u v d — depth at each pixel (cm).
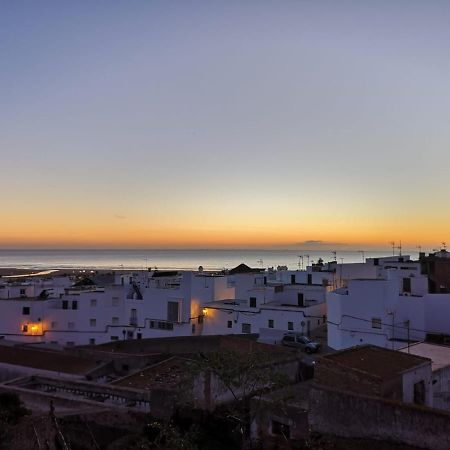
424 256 7706
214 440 2650
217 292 7575
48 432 2500
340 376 2581
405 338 4891
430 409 2166
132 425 2822
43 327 7806
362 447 2303
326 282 7225
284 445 2519
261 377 2584
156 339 6162
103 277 10988
